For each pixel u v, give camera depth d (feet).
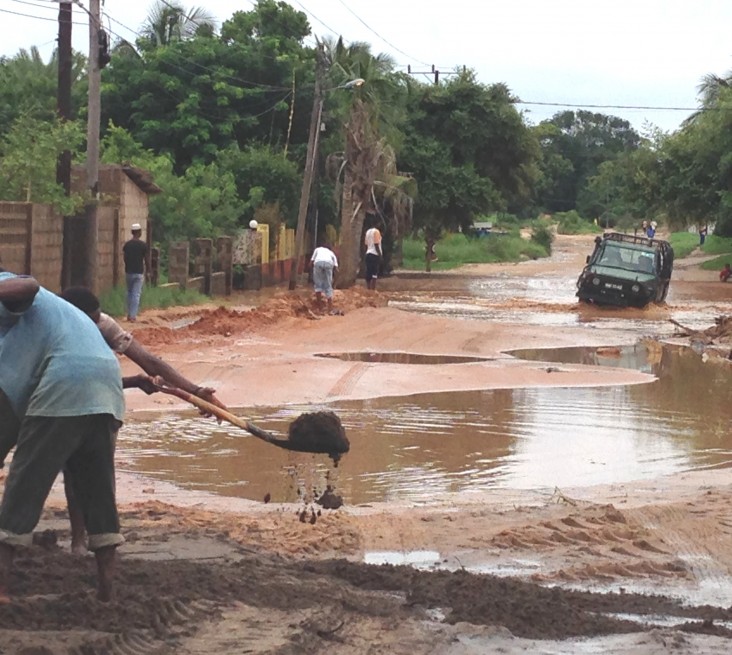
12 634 17.47
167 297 89.66
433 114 177.88
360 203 131.44
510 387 55.77
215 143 145.38
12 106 135.64
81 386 18.29
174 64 144.97
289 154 148.46
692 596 23.82
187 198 115.24
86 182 78.48
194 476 34.91
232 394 49.44
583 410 49.67
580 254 285.43
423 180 172.24
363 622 20.22
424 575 23.54
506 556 26.25
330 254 90.53
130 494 32.12
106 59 73.67
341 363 60.23
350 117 131.95
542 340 78.13
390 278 159.43
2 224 67.21
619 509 31.01
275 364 57.93
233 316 78.07
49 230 72.84
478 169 180.75
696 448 42.09
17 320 18.52
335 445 22.48
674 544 27.73
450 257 227.20
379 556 25.98
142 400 47.19
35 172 72.90
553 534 27.94
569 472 37.37
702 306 116.37
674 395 55.21
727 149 166.09
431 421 45.52
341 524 28.55
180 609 19.57
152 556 23.47
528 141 181.16
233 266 116.16
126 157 121.19
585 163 471.62
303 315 85.40
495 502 32.32
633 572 25.38
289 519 28.99
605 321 96.27
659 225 370.12
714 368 66.80
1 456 19.06
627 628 20.89
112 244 87.40
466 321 87.92
